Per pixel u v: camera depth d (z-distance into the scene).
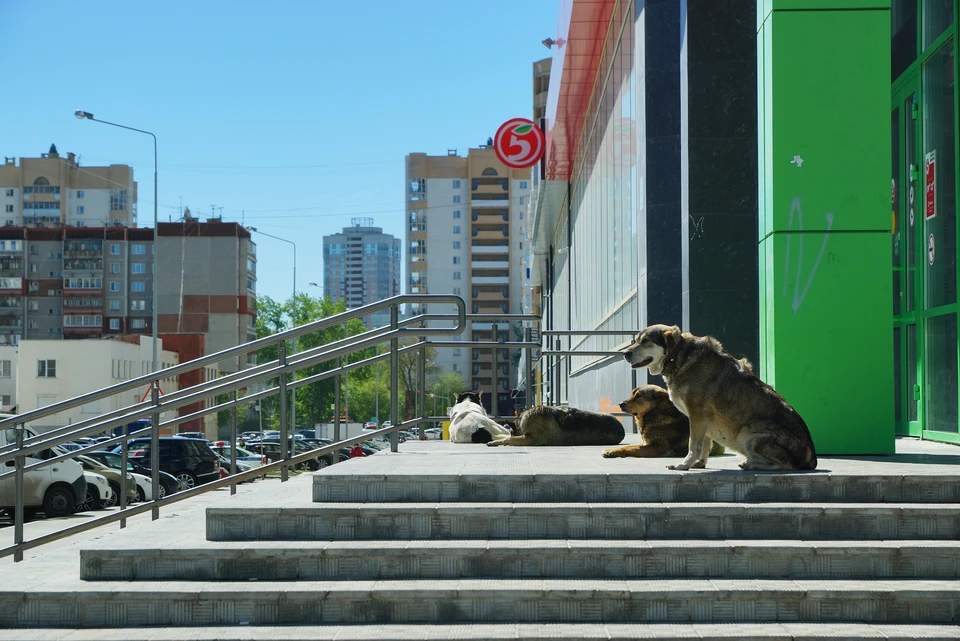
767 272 8.13
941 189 9.59
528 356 10.52
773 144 7.96
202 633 5.05
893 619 5.15
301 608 5.24
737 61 11.48
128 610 5.26
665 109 13.63
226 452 27.75
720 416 6.67
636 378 14.77
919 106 10.24
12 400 77.06
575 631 4.98
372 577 5.54
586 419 9.61
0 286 107.94
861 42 7.96
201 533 6.19
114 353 68.12
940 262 9.64
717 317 11.41
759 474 6.05
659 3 13.73
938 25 9.70
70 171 134.50
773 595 5.17
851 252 7.90
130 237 106.81
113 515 7.66
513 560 5.54
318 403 87.19
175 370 7.98
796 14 7.95
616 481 6.07
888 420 7.81
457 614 5.23
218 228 99.12
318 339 93.62
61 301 108.81
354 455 23.97
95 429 7.80
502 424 10.64
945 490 5.98
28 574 5.80
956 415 9.27
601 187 21.05
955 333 9.23
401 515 5.84
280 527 5.87
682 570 5.52
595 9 18.30
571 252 29.75
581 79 22.36
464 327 8.45
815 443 7.83
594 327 22.72
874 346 7.86
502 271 128.88
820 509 5.76
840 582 5.36
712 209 11.48
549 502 6.07
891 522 5.74
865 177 7.93
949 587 5.21
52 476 16.70
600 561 5.53
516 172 128.88
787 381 7.87
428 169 129.75
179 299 98.56
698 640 4.85
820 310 7.89
